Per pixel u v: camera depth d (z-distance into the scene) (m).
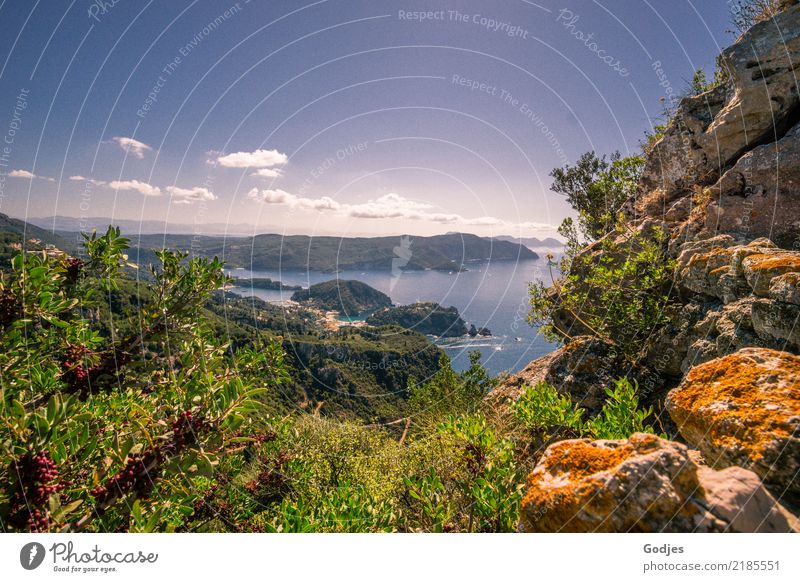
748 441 2.22
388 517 3.21
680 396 2.76
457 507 3.72
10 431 2.26
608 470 2.08
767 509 1.92
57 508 2.17
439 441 5.30
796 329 3.12
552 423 3.98
